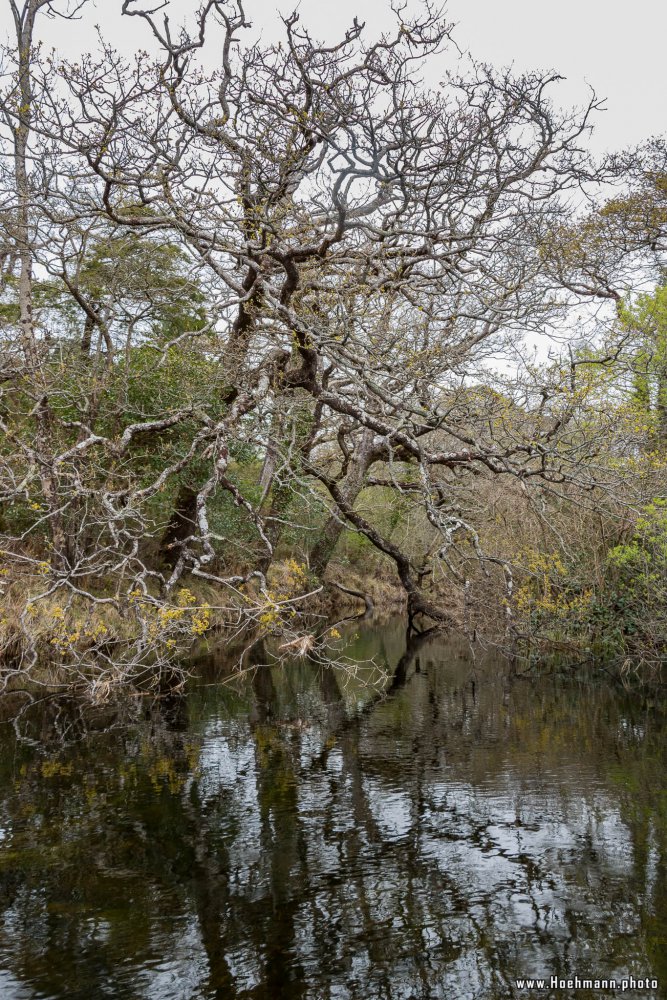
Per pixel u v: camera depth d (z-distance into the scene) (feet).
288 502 56.80
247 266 36.29
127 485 41.39
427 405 37.42
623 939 13.51
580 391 33.22
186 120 27.27
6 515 42.45
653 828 18.34
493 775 22.54
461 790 21.20
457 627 53.57
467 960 12.91
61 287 49.14
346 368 33.68
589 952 13.12
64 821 18.80
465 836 17.97
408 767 23.34
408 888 15.43
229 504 53.42
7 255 41.24
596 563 42.11
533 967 12.66
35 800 20.25
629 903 14.78
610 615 41.83
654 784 21.54
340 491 53.78
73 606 38.70
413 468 61.77
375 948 13.26
